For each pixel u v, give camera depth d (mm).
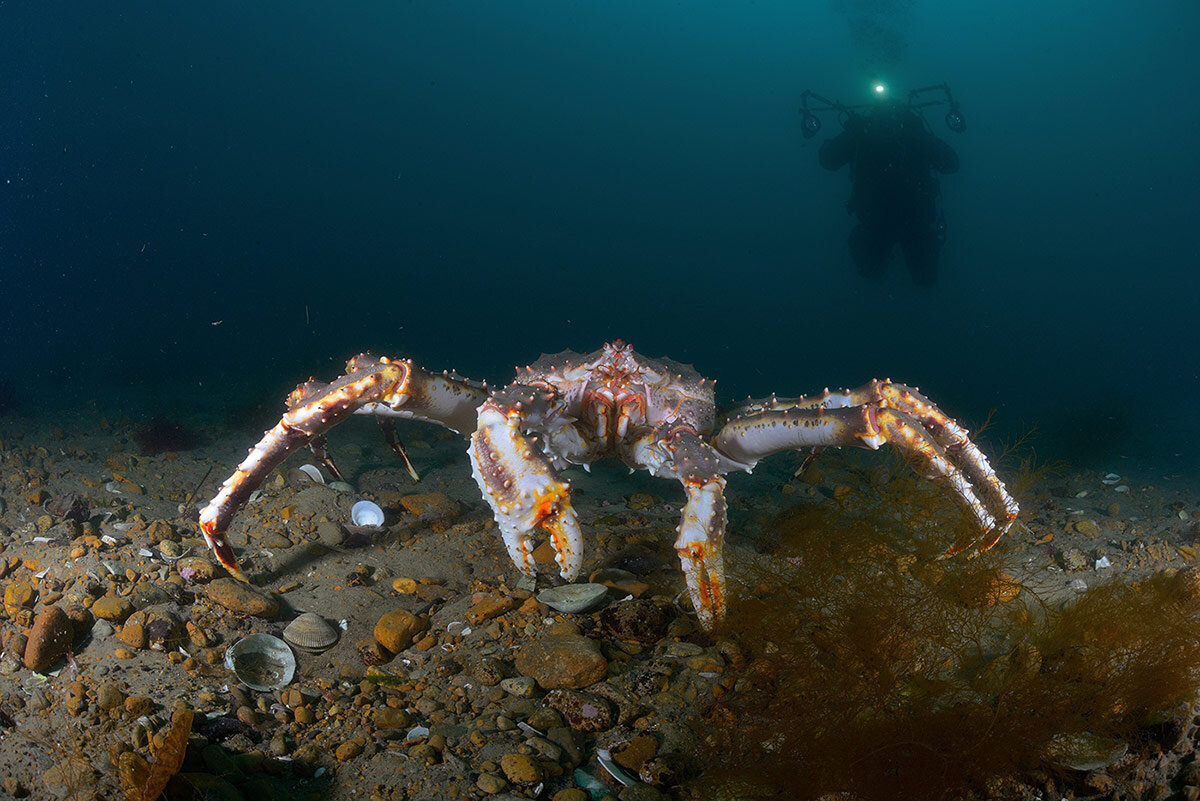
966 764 636
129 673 712
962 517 893
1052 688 696
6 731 649
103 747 630
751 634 766
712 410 949
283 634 788
